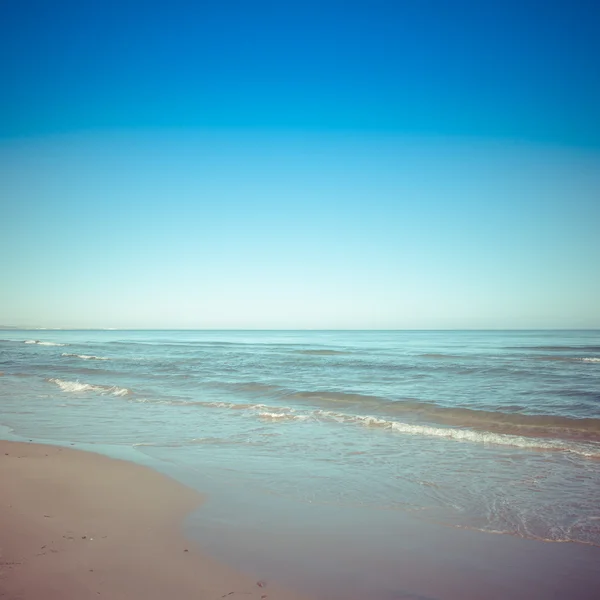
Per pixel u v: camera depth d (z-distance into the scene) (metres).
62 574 4.25
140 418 13.36
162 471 8.12
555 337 96.94
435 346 59.03
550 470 8.38
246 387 19.48
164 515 6.03
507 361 32.19
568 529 5.78
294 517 6.09
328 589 4.23
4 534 5.15
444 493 7.12
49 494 6.73
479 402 15.43
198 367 29.08
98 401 16.52
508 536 5.56
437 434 11.36
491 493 7.13
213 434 11.33
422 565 4.78
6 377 24.70
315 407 15.34
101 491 6.94
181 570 4.48
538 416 12.91
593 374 23.44
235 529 5.63
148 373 25.69
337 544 5.26
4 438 10.83
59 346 61.94
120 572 4.36
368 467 8.55
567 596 4.21
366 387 19.41
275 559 4.82
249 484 7.50
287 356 39.31
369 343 72.69
